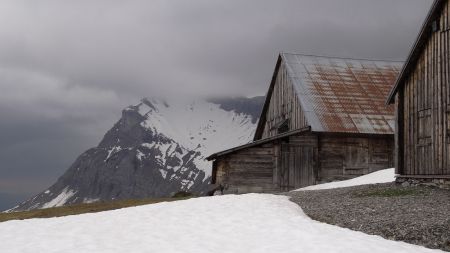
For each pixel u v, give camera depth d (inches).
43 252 587.8
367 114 1465.3
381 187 962.7
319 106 1471.5
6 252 598.5
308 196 904.3
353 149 1419.8
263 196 896.3
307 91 1528.1
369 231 615.8
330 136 1416.1
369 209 717.3
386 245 546.6
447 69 924.0
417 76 1004.6
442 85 933.8
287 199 882.1
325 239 576.4
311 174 1392.7
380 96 1549.0
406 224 614.5
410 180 982.4
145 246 592.1
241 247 567.8
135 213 784.3
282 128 1579.7
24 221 784.3
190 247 577.0
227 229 655.8
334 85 1572.3
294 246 555.8
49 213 1099.9
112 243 613.9
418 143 988.6
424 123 976.9
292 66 1630.2
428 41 976.9
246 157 1376.7
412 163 1000.9
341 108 1475.1
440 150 927.0
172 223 705.0
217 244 585.9
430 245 558.9
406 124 1027.9
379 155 1427.2
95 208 1133.7
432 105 955.3
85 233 675.4
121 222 730.2
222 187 1364.4
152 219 736.3
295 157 1392.7
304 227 642.8
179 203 846.5
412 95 1015.6
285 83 1640.0
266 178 1376.7
